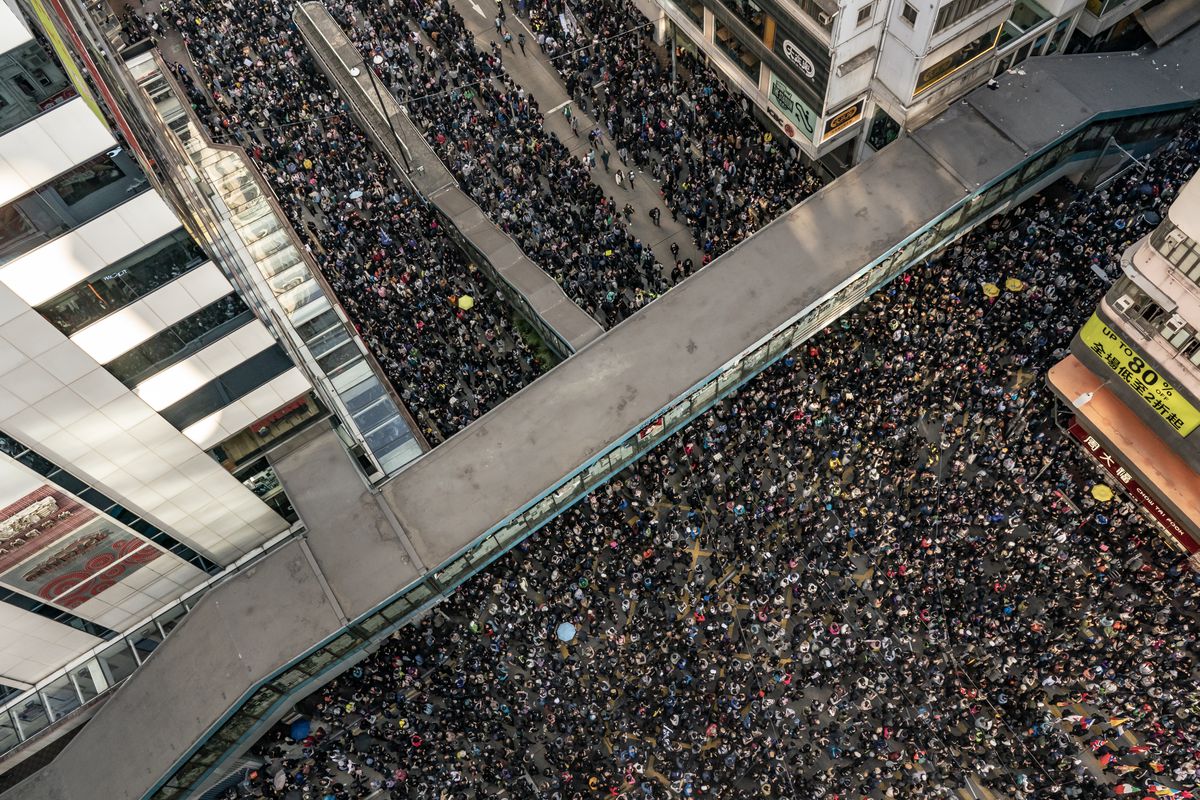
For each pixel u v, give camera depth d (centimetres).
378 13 6925
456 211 5647
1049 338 4919
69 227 2859
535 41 6862
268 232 5241
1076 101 5144
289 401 4047
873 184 4994
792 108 5566
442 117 6306
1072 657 4159
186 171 5053
